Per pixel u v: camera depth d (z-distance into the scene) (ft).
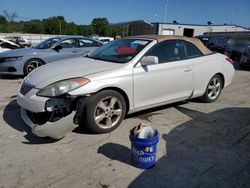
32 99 11.30
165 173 9.48
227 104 18.33
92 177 9.13
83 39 28.99
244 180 9.21
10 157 10.30
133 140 9.34
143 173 9.43
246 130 13.61
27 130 12.77
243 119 15.28
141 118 14.79
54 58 26.18
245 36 51.75
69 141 11.71
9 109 15.80
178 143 11.87
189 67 15.58
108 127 12.60
